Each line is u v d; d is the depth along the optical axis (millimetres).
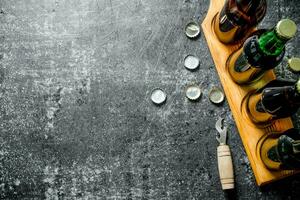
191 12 809
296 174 747
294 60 708
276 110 669
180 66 786
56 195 735
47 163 744
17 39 785
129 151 752
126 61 785
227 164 723
